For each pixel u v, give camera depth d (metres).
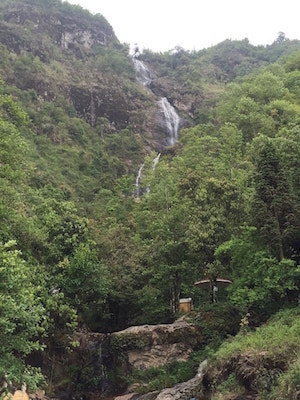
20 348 12.40
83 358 24.09
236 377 15.42
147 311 26.66
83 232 25.62
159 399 18.17
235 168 34.53
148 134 84.56
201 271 25.48
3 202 19.78
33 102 77.75
